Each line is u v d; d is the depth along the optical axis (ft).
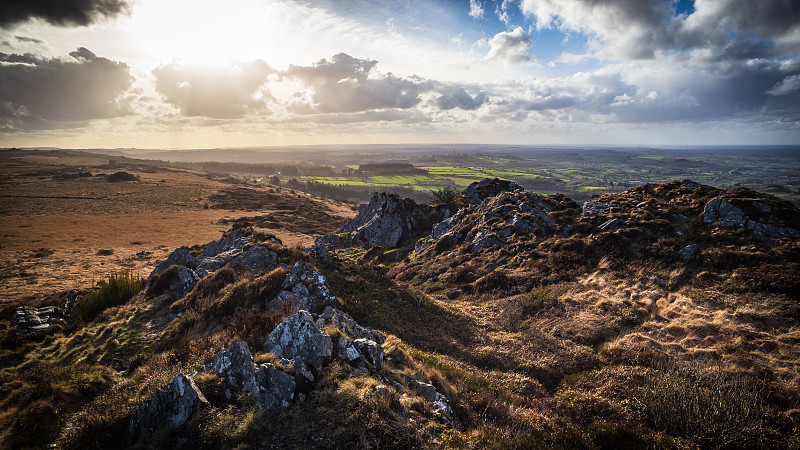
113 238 280.51
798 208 91.56
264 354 39.04
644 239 99.96
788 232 83.41
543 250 113.70
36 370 48.75
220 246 121.49
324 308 61.72
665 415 39.99
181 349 48.01
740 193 102.58
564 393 47.52
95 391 43.91
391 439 28.91
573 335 67.00
